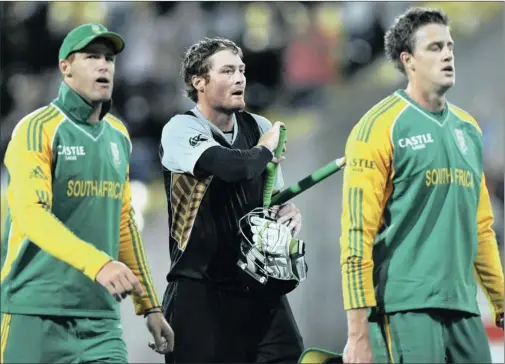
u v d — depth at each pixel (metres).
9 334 16.36
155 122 40.03
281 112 40.25
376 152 15.58
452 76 15.88
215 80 17.73
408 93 16.14
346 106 37.91
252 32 40.84
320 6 40.81
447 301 15.63
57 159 16.30
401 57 16.23
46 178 15.99
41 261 16.28
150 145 39.69
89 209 16.52
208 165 17.03
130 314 32.44
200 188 17.42
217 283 17.52
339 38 40.50
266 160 17.23
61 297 16.30
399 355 15.67
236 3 40.94
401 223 15.73
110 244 16.78
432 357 15.56
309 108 39.91
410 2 39.28
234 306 17.50
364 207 15.52
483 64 35.41
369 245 15.55
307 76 40.41
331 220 32.25
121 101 40.16
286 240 17.48
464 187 15.94
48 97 40.84
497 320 17.00
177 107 40.09
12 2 40.81
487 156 33.34
